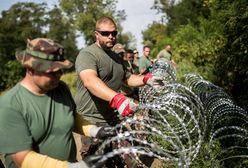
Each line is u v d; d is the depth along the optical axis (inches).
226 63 333.4
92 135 118.9
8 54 2308.1
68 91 108.5
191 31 677.3
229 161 185.9
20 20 2423.7
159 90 161.2
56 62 93.4
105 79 154.5
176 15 1680.6
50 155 101.3
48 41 95.0
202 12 946.1
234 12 291.4
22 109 95.7
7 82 1348.4
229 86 335.9
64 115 103.0
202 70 394.9
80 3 2170.3
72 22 2222.0
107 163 144.6
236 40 291.6
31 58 93.3
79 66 147.9
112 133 116.5
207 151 169.9
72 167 88.0
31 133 97.3
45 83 95.5
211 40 414.6
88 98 155.1
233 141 193.8
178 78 290.0
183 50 579.2
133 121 102.6
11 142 92.9
